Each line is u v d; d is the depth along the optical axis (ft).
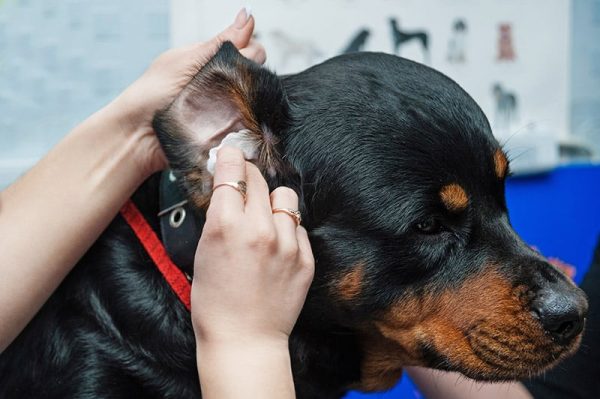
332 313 2.23
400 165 2.14
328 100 2.23
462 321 2.15
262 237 1.86
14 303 2.15
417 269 2.15
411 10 3.56
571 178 3.81
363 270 2.15
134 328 2.22
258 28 3.37
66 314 2.28
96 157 2.23
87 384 2.19
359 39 3.51
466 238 2.19
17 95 3.29
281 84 2.24
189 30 3.32
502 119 3.75
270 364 1.85
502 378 2.15
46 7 3.26
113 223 2.33
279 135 2.21
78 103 3.34
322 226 2.17
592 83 3.89
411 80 2.26
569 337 2.14
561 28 3.77
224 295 1.86
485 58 3.68
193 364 2.21
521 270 2.15
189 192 2.11
